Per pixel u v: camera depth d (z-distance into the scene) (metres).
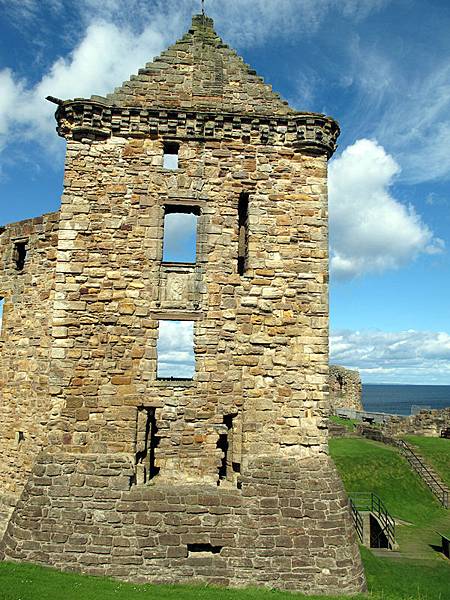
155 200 16.05
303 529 14.20
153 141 16.33
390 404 176.38
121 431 14.95
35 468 14.62
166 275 15.79
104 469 14.58
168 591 12.97
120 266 15.66
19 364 18.52
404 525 22.83
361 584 14.12
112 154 16.14
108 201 15.92
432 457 30.66
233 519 14.31
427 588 15.61
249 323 15.63
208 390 15.27
